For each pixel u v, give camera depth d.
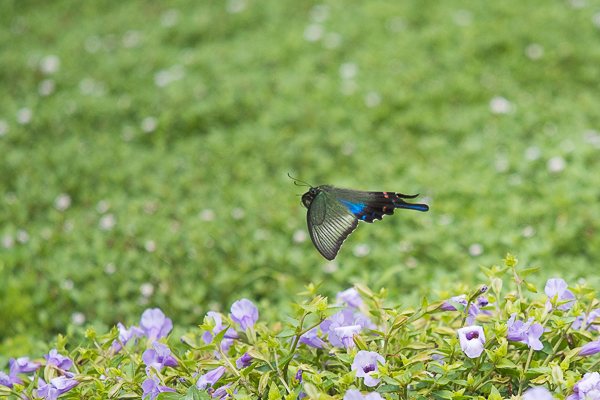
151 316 5.86
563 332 5.28
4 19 19.59
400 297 8.16
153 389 5.09
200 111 14.15
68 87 15.82
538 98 13.97
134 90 15.38
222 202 11.58
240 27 17.95
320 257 10.05
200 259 10.12
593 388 4.70
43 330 9.27
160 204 11.66
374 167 12.23
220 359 5.38
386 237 10.37
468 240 9.94
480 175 11.62
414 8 17.75
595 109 13.40
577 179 10.97
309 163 12.72
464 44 15.72
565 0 17.52
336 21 17.33
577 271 8.82
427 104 14.15
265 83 15.03
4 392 5.40
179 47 17.58
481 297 5.51
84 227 11.21
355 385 4.98
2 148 13.64
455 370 5.09
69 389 5.29
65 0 20.36
